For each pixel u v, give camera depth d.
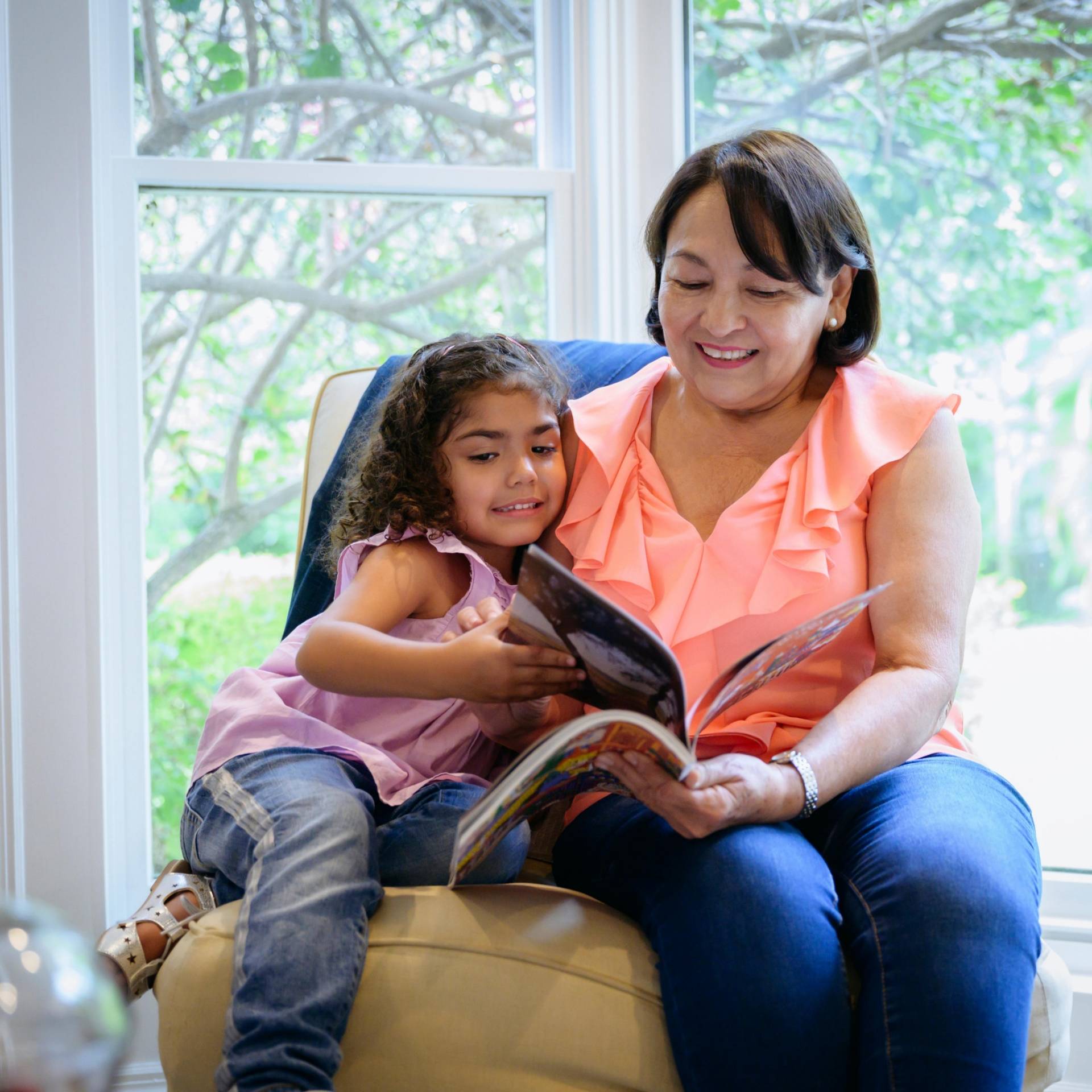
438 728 1.18
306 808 1.00
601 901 1.03
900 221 1.76
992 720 1.73
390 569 1.15
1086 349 1.71
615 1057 0.87
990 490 1.74
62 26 1.64
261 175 1.76
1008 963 0.85
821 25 1.79
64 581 1.63
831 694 1.10
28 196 1.62
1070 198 1.71
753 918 0.88
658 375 1.27
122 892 1.71
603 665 0.90
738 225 1.04
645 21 1.83
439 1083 0.87
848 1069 0.87
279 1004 0.85
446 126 1.85
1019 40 1.72
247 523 1.80
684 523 1.13
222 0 1.79
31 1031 0.52
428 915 0.93
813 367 1.22
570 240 1.84
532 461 1.20
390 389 1.40
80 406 1.64
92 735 1.64
